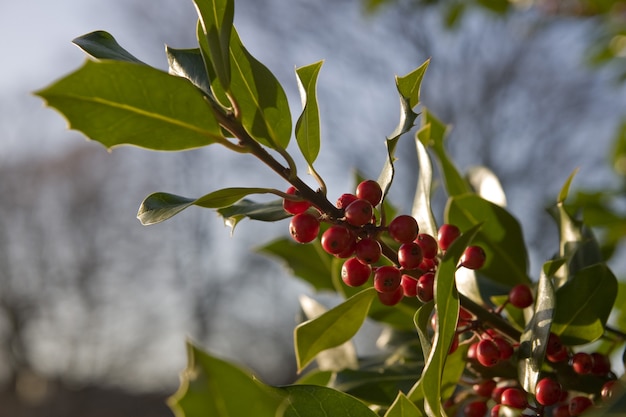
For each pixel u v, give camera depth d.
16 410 4.66
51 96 0.27
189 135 0.29
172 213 0.30
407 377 0.36
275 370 4.15
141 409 4.42
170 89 0.28
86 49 0.31
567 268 0.38
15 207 5.11
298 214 0.31
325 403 0.30
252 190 0.30
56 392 4.69
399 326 0.41
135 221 4.86
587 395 0.34
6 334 4.95
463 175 0.45
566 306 0.35
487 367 0.34
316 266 0.46
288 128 0.32
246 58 0.32
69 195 5.10
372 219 0.31
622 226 0.69
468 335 0.36
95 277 4.85
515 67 3.85
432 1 1.14
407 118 0.32
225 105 0.32
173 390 4.36
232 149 0.30
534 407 0.32
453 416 0.36
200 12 0.30
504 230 0.40
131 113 0.28
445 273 0.29
